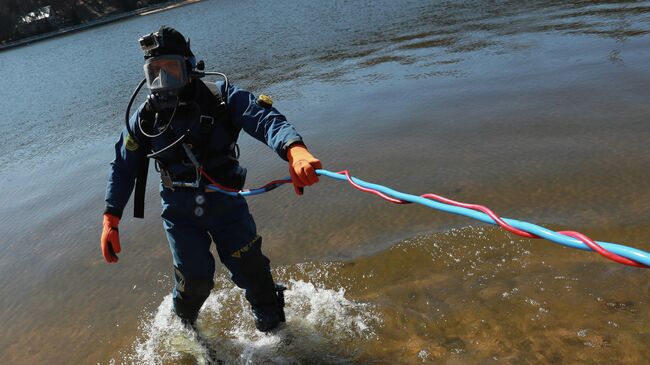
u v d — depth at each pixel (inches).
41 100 554.6
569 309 117.5
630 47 329.7
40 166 307.4
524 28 440.1
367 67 404.2
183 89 104.7
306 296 138.5
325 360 116.0
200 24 1107.3
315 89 364.2
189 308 123.0
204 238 116.8
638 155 185.2
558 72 303.9
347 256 153.5
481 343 112.6
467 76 330.3
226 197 114.2
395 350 115.3
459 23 521.0
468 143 223.0
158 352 126.7
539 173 184.4
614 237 140.8
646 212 149.5
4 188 276.5
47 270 176.9
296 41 609.9
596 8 467.8
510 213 161.6
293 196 200.5
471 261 140.7
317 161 89.4
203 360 122.3
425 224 163.2
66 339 137.8
